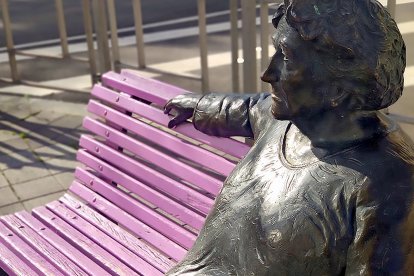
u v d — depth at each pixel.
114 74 3.51
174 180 3.03
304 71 1.69
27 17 10.34
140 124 3.21
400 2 3.82
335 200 1.68
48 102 6.00
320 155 1.76
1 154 4.94
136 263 2.83
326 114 1.74
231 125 2.44
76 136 5.21
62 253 2.98
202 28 4.72
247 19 4.02
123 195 3.23
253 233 1.83
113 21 5.35
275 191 1.81
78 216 3.27
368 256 1.63
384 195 1.63
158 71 5.26
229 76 6.80
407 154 1.72
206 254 1.98
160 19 9.89
